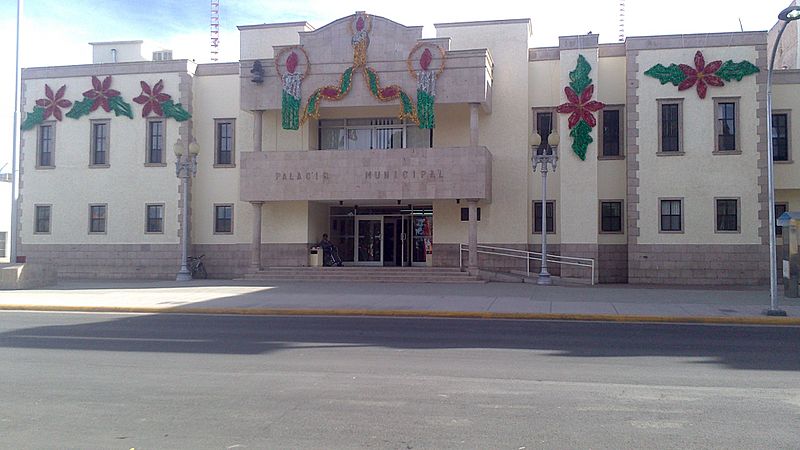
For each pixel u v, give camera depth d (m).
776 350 12.55
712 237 28.06
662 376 10.00
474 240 27.95
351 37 28.81
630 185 28.62
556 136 26.14
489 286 25.89
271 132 31.27
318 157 29.05
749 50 28.09
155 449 6.54
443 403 8.29
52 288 25.94
